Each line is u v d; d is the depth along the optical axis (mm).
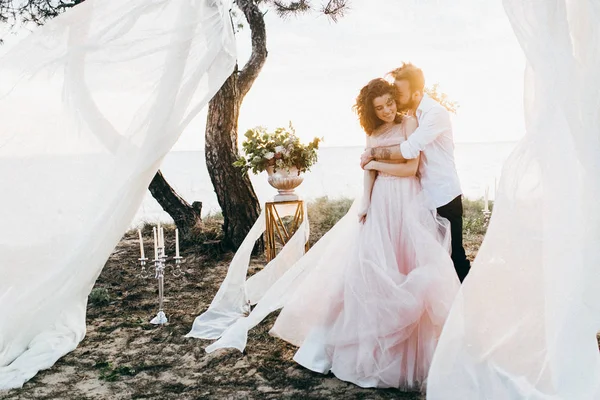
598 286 2584
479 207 9688
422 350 3244
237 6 7207
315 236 8039
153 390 3367
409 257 3391
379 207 3461
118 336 4344
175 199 7445
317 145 5531
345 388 3305
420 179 3582
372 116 3520
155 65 3658
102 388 3402
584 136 2602
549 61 2621
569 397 2555
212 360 3824
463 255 3629
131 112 3662
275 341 4168
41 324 3846
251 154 5539
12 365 3629
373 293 3285
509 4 2670
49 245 3697
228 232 7051
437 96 3760
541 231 2727
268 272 5094
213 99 6918
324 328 3664
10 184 3648
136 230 8742
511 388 2738
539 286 2754
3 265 3674
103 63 3650
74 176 3686
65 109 3666
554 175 2662
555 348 2643
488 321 2824
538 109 2684
